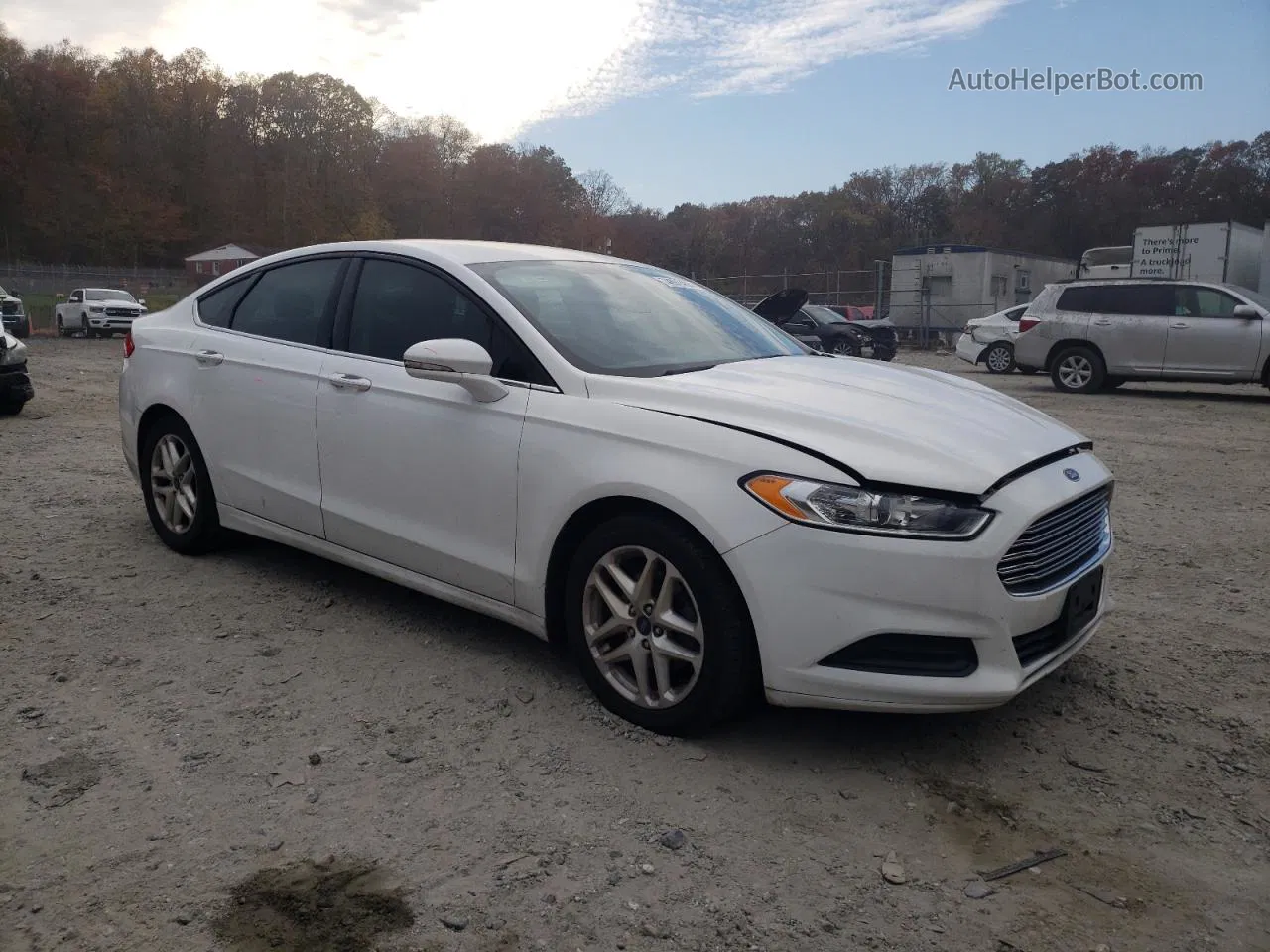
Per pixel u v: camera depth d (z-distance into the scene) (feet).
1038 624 10.01
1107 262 83.66
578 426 10.91
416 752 10.25
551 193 300.20
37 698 11.27
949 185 269.23
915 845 8.87
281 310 15.02
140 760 9.98
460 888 8.07
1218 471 27.09
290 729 10.71
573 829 8.93
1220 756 10.60
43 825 8.81
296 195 287.89
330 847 8.59
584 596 10.97
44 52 269.23
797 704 9.74
